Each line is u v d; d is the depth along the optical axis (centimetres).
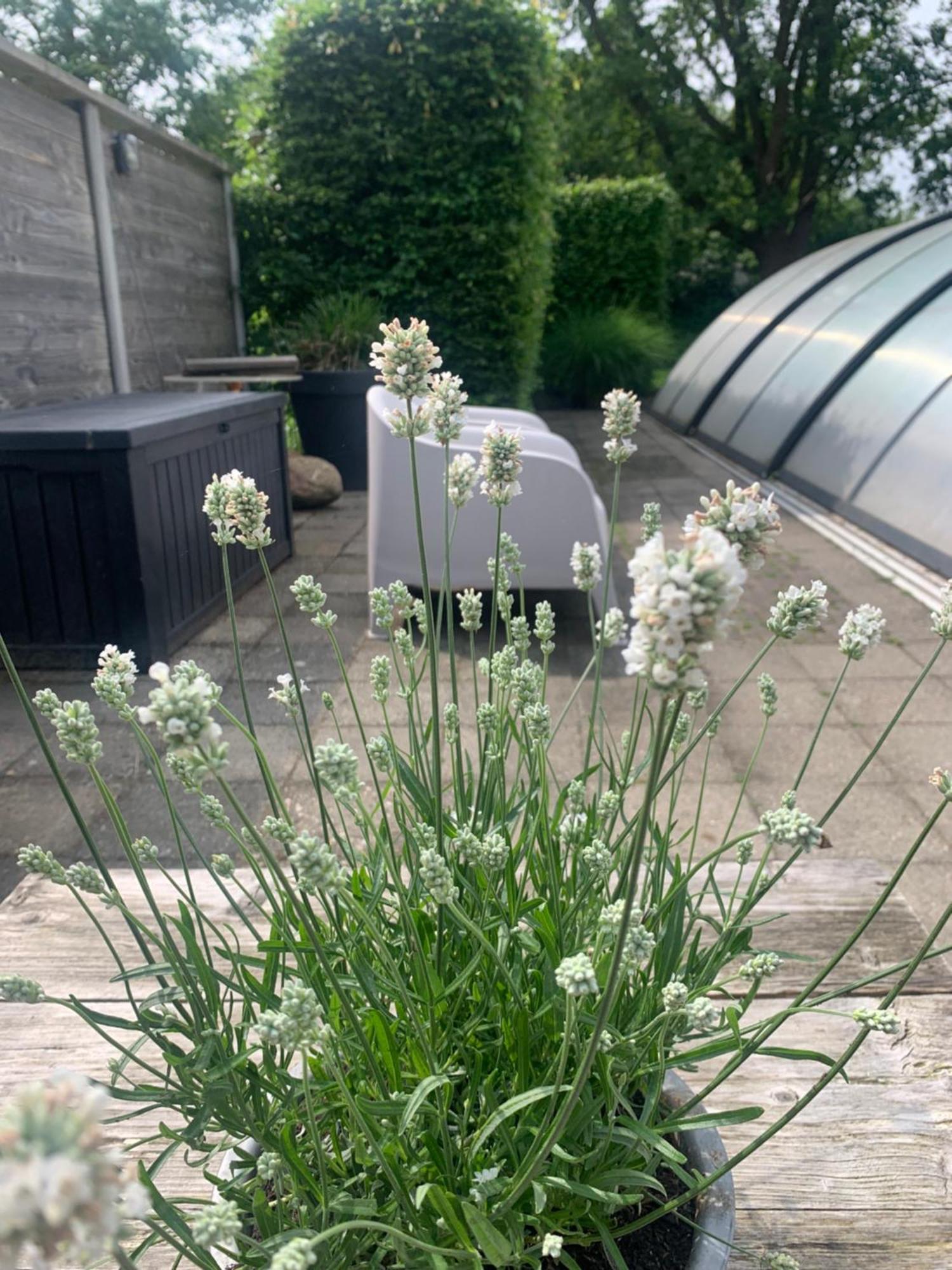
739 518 72
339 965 104
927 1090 133
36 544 368
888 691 363
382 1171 88
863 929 89
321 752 75
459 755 118
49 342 498
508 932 96
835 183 2128
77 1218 39
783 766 308
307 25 795
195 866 249
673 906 105
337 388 746
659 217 1470
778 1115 129
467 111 811
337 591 489
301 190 833
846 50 1984
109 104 561
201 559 431
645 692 108
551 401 1377
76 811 90
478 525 399
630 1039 87
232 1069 87
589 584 127
